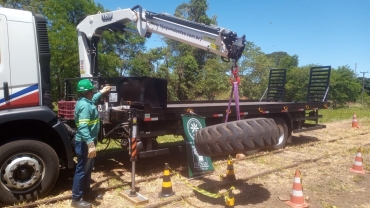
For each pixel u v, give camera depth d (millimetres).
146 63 32219
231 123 4852
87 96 5020
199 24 6426
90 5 21547
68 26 18938
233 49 5812
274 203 5430
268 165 7809
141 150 6625
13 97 5156
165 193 5562
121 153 8766
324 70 11359
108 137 6977
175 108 6898
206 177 6758
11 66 5141
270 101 12289
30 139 5191
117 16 7379
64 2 20234
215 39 6117
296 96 32594
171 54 35688
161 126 6957
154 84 6559
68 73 18656
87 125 4855
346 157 8688
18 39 5219
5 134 5227
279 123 9570
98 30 7848
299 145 10227
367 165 7824
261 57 30344
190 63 32844
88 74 7902
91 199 5410
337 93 32406
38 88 5398
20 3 23906
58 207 5066
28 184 5090
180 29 6695
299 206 5258
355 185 6469
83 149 4996
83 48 7941
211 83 32156
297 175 5395
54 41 18047
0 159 4867
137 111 6223
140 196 5469
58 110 6852
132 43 31203
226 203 5078
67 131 5840
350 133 13023
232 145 4703
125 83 6781
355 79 35312
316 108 10688
